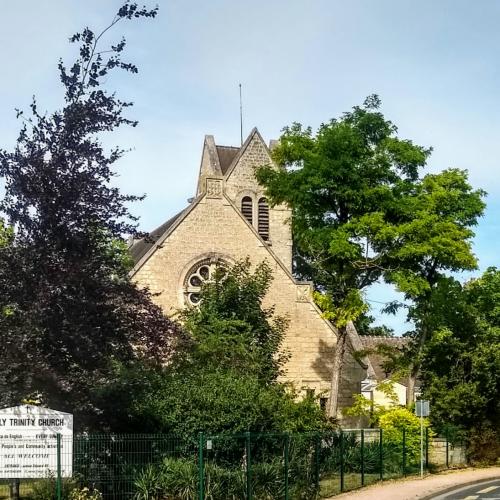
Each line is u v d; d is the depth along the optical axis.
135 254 42.53
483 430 35.75
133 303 18.00
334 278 35.84
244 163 47.31
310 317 37.62
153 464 18.66
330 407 33.97
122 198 17.48
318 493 22.80
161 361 21.09
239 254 36.84
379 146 34.41
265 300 36.94
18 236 17.03
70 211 16.98
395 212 34.28
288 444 20.88
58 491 16.38
